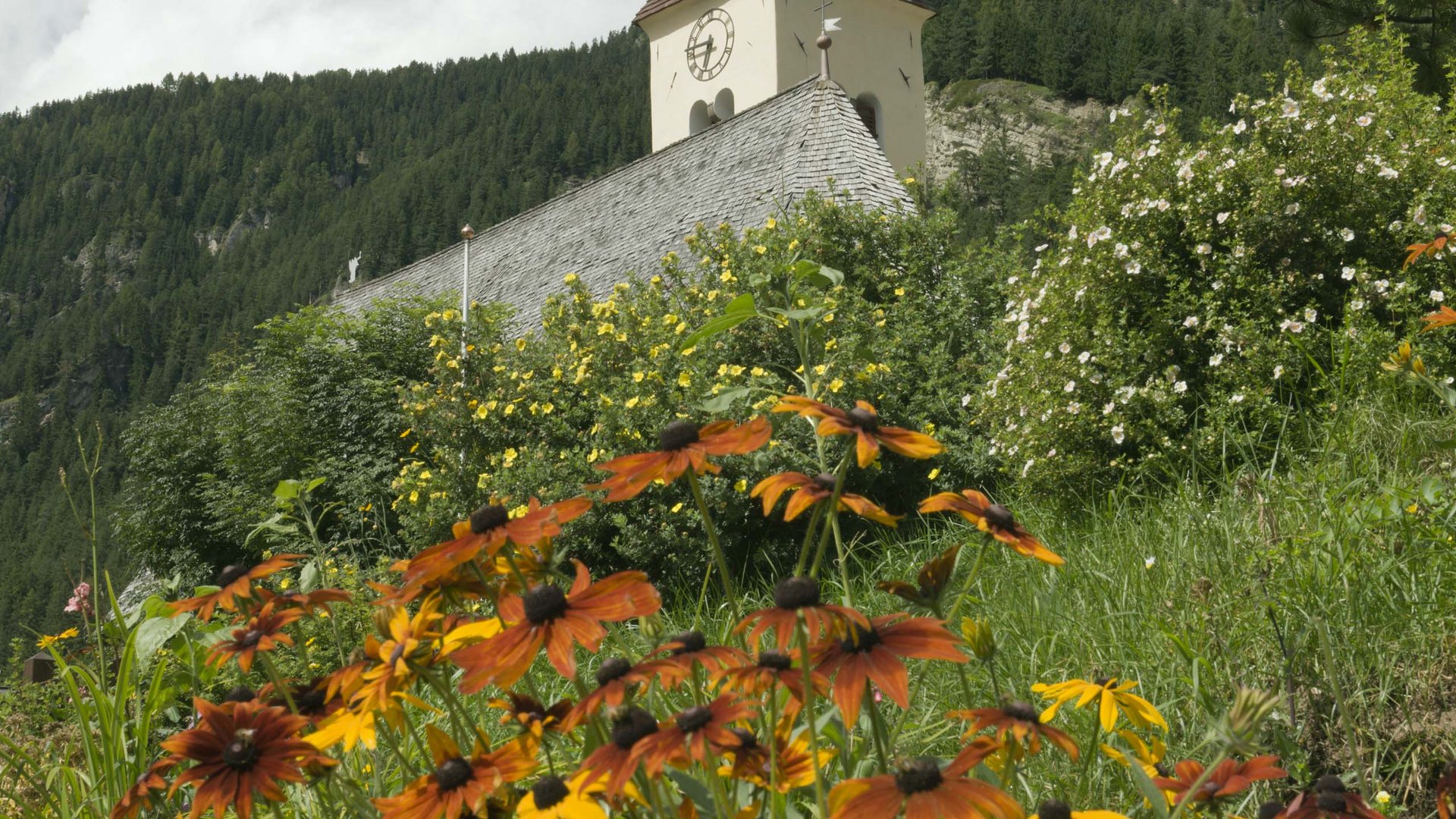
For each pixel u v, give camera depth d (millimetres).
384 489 10203
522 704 1348
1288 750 2020
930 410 7656
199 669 2305
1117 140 6457
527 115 144250
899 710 2670
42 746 3490
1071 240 6395
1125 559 3793
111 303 145125
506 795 1252
